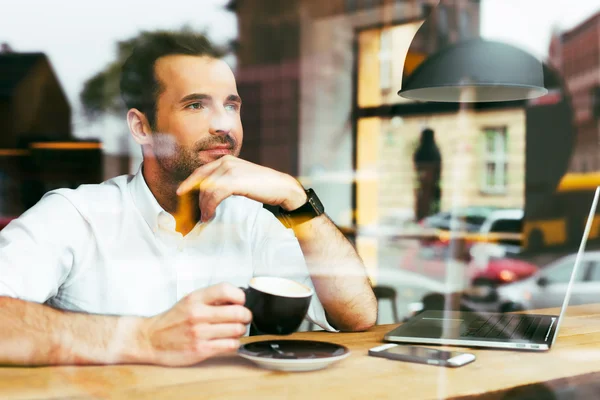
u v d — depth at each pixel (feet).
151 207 4.64
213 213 4.49
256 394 2.62
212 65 5.44
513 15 12.25
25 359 2.88
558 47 13.75
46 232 4.30
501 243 12.10
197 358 3.01
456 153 13.06
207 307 3.04
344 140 12.91
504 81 4.18
